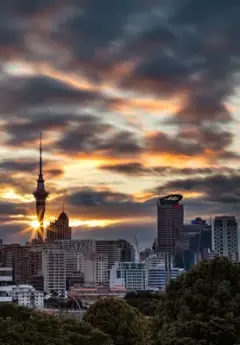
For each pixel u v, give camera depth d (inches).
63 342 2716.5
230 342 2706.7
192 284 2982.3
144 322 4291.3
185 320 2834.6
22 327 2689.5
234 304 2819.9
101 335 2915.8
